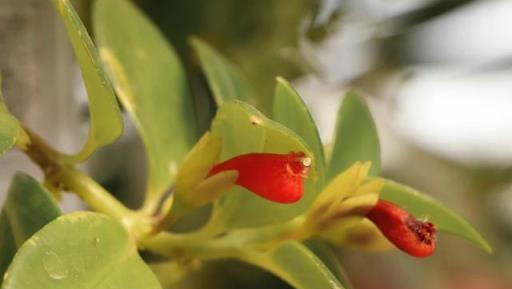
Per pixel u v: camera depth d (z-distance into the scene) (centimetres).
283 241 38
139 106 42
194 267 41
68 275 34
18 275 33
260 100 55
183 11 54
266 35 56
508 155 83
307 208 38
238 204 38
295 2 56
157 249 38
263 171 35
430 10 67
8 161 45
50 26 47
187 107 43
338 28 62
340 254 63
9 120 35
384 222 37
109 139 37
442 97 84
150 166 41
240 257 38
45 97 47
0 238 37
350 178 37
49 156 38
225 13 54
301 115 36
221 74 42
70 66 48
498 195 79
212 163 37
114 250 35
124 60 42
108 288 34
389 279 65
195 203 37
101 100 36
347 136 40
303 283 37
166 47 43
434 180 75
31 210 37
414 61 72
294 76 59
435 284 68
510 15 79
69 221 34
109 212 38
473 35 79
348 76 67
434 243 36
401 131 77
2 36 46
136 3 53
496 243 75
